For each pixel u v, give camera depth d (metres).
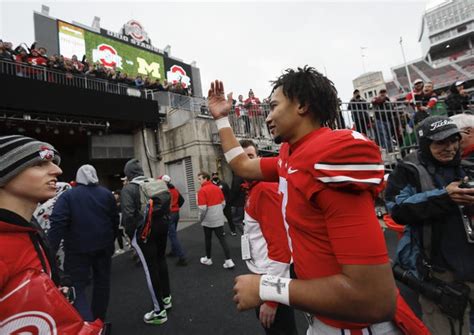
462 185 1.26
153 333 2.41
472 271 1.30
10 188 0.96
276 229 1.43
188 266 4.18
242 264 4.11
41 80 7.46
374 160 0.64
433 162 1.48
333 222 0.62
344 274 0.59
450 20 39.91
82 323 0.94
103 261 2.37
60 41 11.59
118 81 10.47
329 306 0.60
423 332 0.82
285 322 1.57
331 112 0.86
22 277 0.84
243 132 8.16
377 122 4.96
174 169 10.52
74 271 2.20
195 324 2.51
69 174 11.48
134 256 4.86
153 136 10.95
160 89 12.07
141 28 15.25
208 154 9.80
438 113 4.67
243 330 2.36
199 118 9.95
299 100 0.83
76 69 8.91
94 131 9.59
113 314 2.81
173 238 4.30
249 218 1.71
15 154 0.95
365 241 0.59
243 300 0.74
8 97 6.82
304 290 0.64
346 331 0.79
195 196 9.57
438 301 1.29
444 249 1.36
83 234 2.24
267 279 0.72
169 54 17.20
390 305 0.58
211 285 3.39
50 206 2.93
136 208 2.58
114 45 13.52
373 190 0.64
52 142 10.24
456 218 1.35
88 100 8.30
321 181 0.63
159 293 2.58
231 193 5.25
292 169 0.75
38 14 11.12
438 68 29.52
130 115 9.36
